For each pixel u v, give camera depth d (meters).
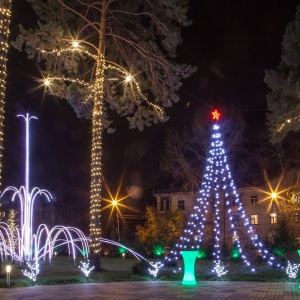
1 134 15.37
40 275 18.12
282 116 21.16
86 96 23.12
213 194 26.14
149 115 24.19
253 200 47.69
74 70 22.31
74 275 18.33
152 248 31.88
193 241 26.06
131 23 22.97
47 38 20.73
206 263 26.03
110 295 12.51
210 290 13.74
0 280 15.49
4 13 15.41
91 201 20.11
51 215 55.47
